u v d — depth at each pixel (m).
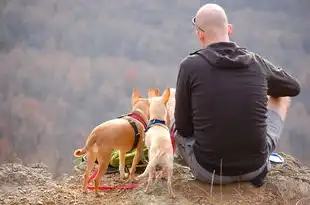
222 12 4.49
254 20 49.38
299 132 22.39
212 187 4.61
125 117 4.82
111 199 4.59
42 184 5.27
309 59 38.47
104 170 4.60
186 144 4.62
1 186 5.16
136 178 4.91
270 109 4.96
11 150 15.06
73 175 5.52
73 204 4.54
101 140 4.53
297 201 4.50
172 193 4.38
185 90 4.43
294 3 53.31
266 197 4.48
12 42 46.38
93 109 29.55
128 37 51.06
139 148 4.78
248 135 4.29
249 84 4.32
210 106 4.29
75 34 51.81
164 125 4.57
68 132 22.95
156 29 53.41
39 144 18.02
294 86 4.75
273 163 5.30
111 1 61.97
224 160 4.36
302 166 5.55
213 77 4.30
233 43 4.45
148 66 41.50
